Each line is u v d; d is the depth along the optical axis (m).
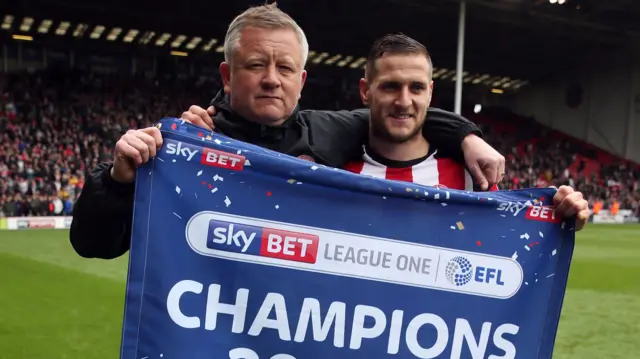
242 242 1.68
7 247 10.54
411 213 1.80
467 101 36.50
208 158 1.68
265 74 1.86
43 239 12.02
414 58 2.13
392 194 1.77
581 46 27.61
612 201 26.00
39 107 23.73
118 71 28.98
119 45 27.97
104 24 24.62
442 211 1.82
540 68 32.12
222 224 1.67
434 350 1.79
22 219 15.49
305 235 1.72
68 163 19.66
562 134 32.50
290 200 1.72
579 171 28.97
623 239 15.38
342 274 1.74
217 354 1.65
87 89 26.55
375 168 2.32
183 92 29.03
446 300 1.81
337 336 1.74
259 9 1.93
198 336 1.64
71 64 27.78
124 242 1.88
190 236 1.65
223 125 1.97
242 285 1.68
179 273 1.64
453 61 30.78
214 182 1.68
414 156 2.33
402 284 1.78
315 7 21.48
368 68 2.26
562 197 1.88
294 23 1.93
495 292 1.84
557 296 1.89
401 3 20.30
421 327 1.79
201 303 1.65
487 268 1.84
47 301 6.10
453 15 22.11
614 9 21.64
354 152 2.31
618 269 9.62
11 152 19.59
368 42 27.64
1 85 24.50
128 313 1.60
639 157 28.12
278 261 1.71
